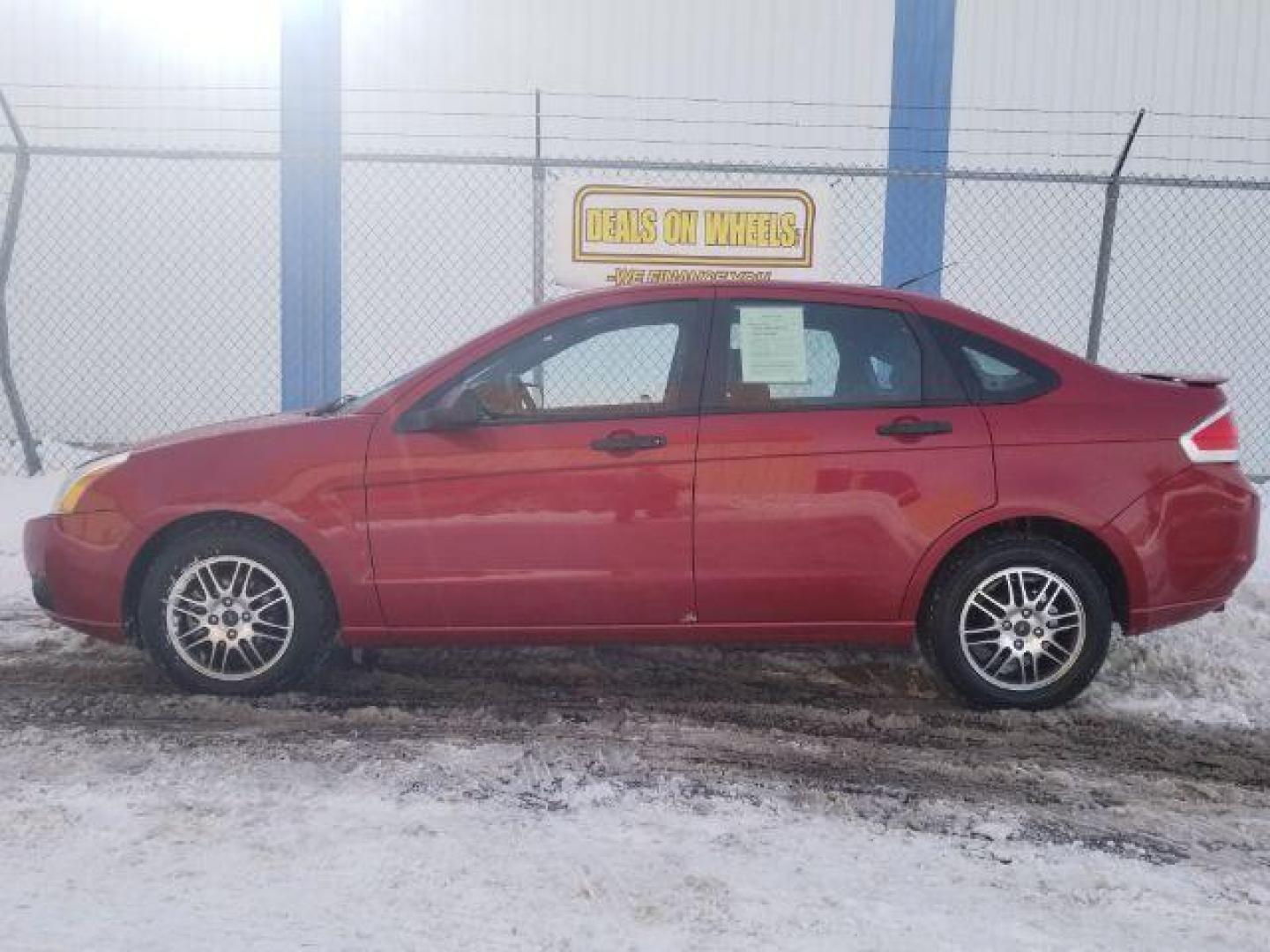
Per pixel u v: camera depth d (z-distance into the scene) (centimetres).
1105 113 1070
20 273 1045
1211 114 1076
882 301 487
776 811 389
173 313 1052
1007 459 467
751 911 322
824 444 468
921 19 1062
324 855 349
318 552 470
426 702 493
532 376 480
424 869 341
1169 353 1077
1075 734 469
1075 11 1063
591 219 832
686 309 486
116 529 476
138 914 315
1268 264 1077
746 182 1066
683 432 469
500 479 467
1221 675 538
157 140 1045
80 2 1034
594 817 380
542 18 1055
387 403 479
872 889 336
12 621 602
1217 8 1068
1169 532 470
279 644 485
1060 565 475
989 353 482
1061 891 337
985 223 1067
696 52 1062
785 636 482
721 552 468
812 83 1065
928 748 452
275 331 1055
